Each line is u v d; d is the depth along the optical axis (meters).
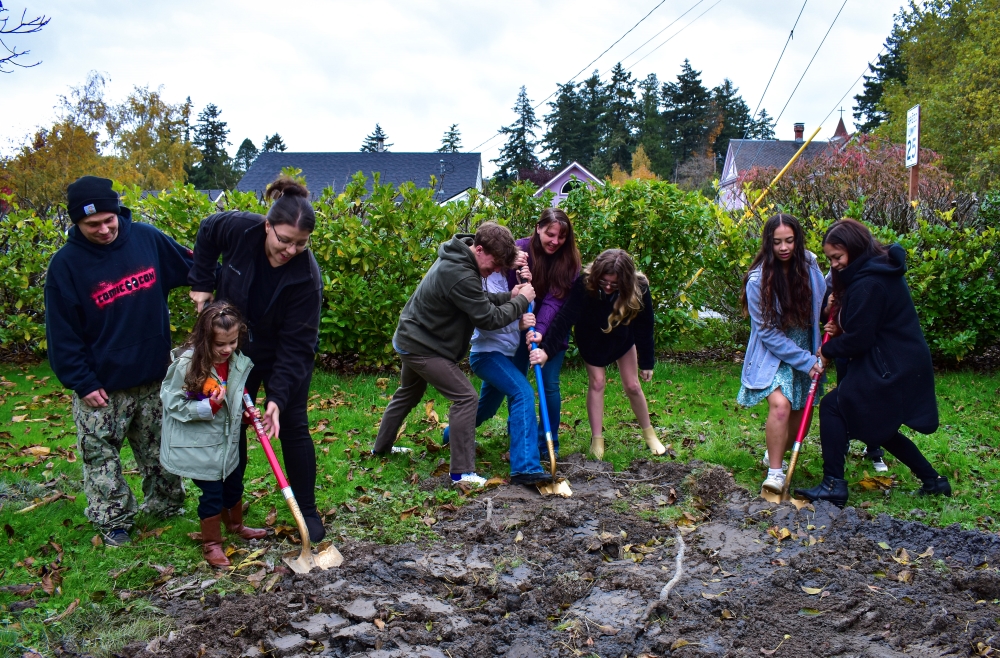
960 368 8.77
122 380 3.98
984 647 3.07
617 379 8.09
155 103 43.00
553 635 3.23
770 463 4.86
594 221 8.34
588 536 4.21
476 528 4.25
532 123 68.62
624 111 70.19
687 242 8.48
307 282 3.92
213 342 3.65
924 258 8.34
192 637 3.16
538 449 5.15
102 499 4.05
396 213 8.08
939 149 27.42
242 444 4.08
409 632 3.20
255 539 4.16
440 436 6.05
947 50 35.72
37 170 23.27
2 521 4.27
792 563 3.85
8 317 8.71
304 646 3.12
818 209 9.56
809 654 3.07
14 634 3.12
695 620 3.31
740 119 68.12
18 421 6.37
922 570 3.73
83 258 3.89
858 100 59.75
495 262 4.67
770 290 4.78
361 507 4.59
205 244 4.00
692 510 4.61
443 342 4.89
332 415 6.61
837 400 4.70
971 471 5.35
